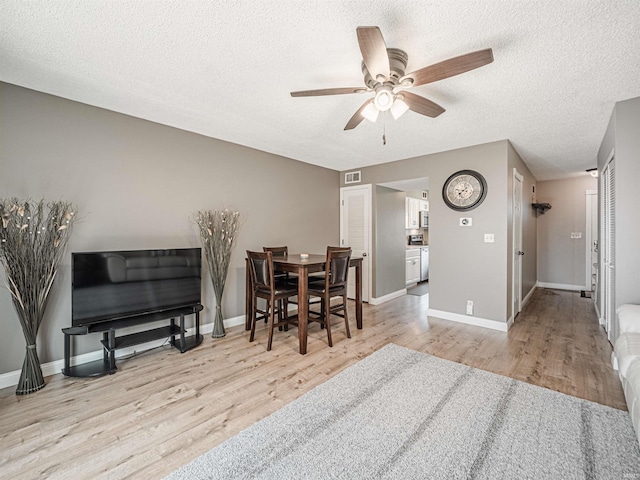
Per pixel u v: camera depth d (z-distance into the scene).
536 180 6.10
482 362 2.64
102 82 2.21
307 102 2.53
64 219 2.41
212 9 1.48
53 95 2.42
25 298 2.14
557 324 3.72
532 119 2.85
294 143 3.69
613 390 2.14
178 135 3.18
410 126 3.05
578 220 5.84
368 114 2.07
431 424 1.78
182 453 1.57
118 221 2.77
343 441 1.65
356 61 1.93
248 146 3.82
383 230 5.05
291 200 4.43
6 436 1.70
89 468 1.48
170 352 2.88
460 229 3.80
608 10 1.44
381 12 1.49
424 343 3.11
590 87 2.22
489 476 1.40
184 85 2.25
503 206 3.46
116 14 1.51
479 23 1.56
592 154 4.09
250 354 2.84
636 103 2.39
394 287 5.36
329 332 3.03
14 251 2.11
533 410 1.91
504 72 2.02
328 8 1.47
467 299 3.76
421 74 1.69
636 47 1.73
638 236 2.41
